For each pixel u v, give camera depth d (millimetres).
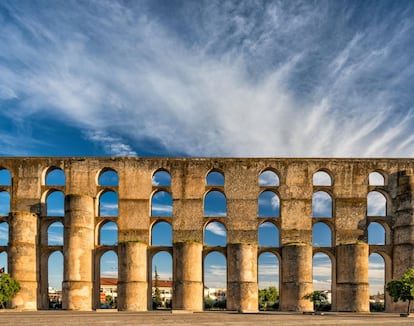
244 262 50844
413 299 42688
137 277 50531
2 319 31422
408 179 52375
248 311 48406
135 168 57344
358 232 55594
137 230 55875
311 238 55656
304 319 32875
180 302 49781
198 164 57344
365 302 49750
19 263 50250
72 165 57562
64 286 50844
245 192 56719
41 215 56219
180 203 56562
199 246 51719
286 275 50938
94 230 55688
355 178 56812
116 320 30562
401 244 51594
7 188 56906
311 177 56938
